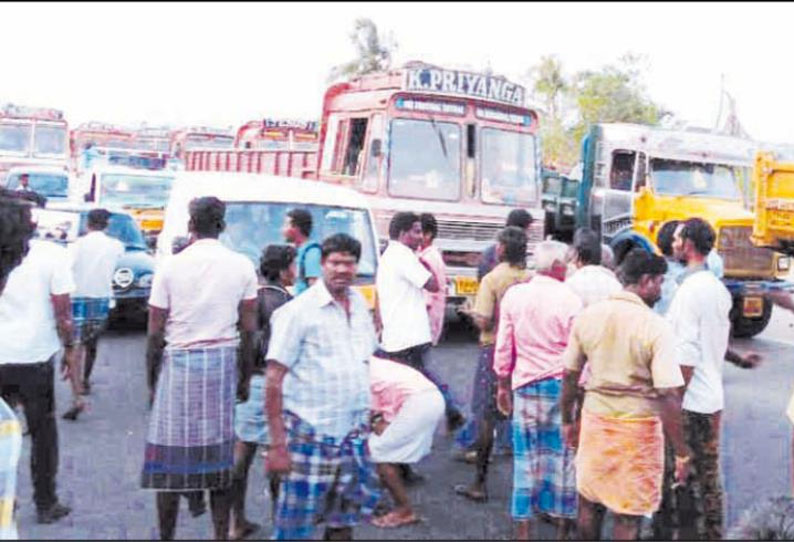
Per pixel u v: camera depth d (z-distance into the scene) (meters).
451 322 13.27
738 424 7.93
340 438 4.14
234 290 4.68
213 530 5.23
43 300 5.23
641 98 36.78
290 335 4.07
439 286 7.22
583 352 4.43
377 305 6.74
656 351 4.21
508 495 6.01
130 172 15.82
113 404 8.04
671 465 4.89
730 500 5.85
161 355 4.66
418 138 11.99
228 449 4.71
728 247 12.36
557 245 5.11
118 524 5.30
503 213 12.27
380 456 5.27
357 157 12.59
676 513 4.92
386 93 11.99
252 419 5.10
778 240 9.48
